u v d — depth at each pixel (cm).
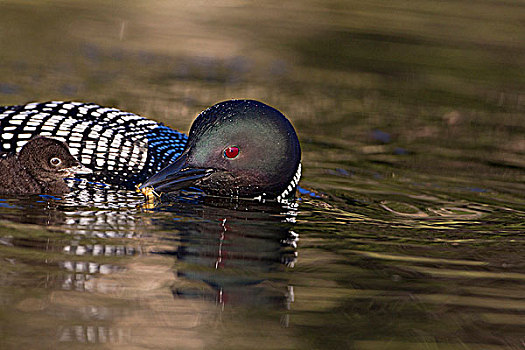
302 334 657
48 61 2062
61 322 654
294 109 1794
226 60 2303
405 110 1872
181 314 685
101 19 2772
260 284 768
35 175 1059
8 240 847
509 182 1300
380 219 1045
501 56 2602
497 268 845
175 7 3117
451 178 1312
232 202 1084
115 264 794
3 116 1122
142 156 1130
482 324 695
